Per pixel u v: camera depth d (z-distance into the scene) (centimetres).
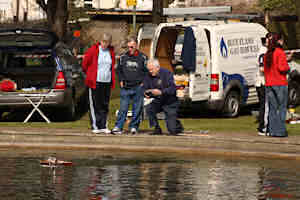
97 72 2984
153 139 2886
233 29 4041
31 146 2878
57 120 3753
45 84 3772
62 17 5166
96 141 2917
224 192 1955
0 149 2836
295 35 7612
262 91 3016
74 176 2189
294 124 3528
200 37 3828
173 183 2083
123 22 6806
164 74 2947
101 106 3006
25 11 7656
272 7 6850
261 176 2241
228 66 3953
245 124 3575
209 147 2828
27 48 3738
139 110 3003
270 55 2889
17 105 3538
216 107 3891
